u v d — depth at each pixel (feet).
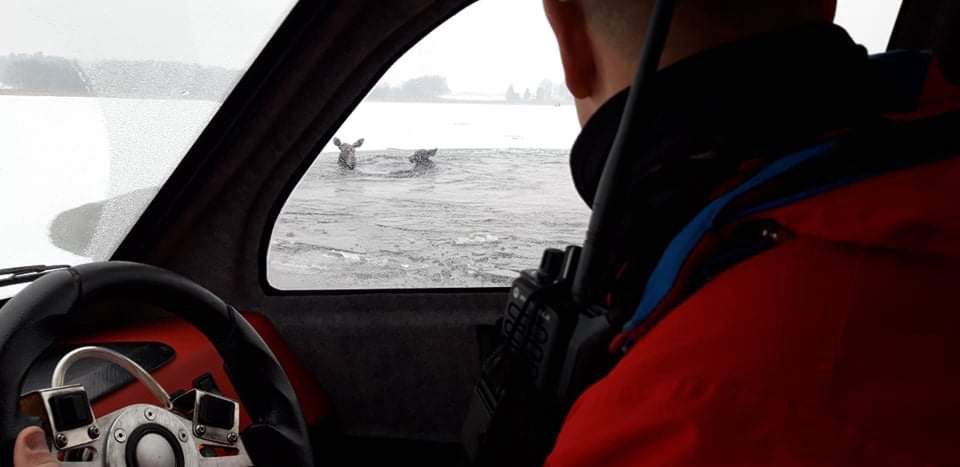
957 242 1.40
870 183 1.49
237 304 8.10
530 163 8.16
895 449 1.36
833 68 1.77
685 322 1.58
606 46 2.00
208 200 7.48
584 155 2.11
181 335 6.30
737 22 1.82
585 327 2.24
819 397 1.39
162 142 7.08
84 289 3.59
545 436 2.45
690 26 1.83
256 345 4.20
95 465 3.25
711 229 1.62
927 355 1.40
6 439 3.13
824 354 1.42
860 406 1.38
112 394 5.16
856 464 1.36
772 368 1.42
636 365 1.58
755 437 1.40
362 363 8.27
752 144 1.74
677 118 1.84
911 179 1.47
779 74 1.75
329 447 7.97
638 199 1.87
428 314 8.22
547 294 2.51
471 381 8.27
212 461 3.74
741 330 1.48
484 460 2.67
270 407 4.20
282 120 7.23
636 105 1.75
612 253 1.97
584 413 1.65
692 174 1.77
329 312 8.23
